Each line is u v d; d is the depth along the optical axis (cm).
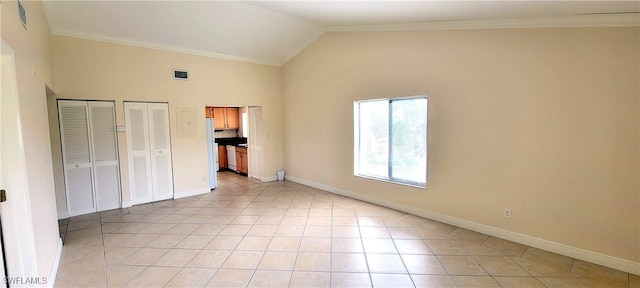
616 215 261
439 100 375
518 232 320
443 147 377
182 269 273
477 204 351
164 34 467
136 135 480
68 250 314
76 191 432
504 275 257
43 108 278
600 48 260
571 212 284
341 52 505
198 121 546
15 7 204
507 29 311
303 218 411
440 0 273
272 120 658
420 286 243
